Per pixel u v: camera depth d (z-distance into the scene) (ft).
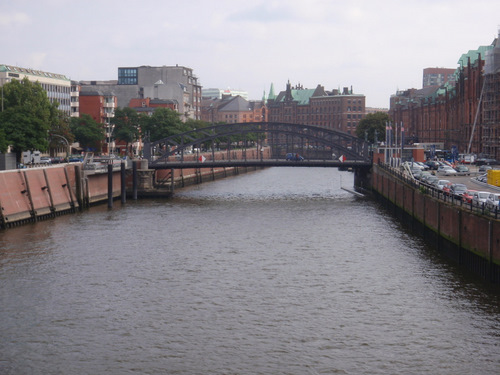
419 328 172.45
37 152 396.78
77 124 593.83
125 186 426.92
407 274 221.87
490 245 200.54
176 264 238.07
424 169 488.85
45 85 623.77
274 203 412.77
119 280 216.54
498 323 175.11
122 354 158.20
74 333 170.50
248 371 149.18
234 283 213.46
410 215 313.32
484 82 547.90
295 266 235.61
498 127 521.24
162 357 156.46
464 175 424.87
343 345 162.40
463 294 197.67
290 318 180.65
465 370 149.07
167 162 481.05
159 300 195.93
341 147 489.26
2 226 298.97
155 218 342.23
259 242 278.67
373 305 190.49
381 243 275.18
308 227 316.81
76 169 371.97
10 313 184.34
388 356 156.15
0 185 301.43
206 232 301.22
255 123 492.95
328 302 193.77
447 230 244.63
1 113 428.97
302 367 150.92
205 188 527.40
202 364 152.76
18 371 149.59
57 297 198.29
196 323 177.27
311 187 538.06
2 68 580.30
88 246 265.75
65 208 356.79
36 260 241.14
